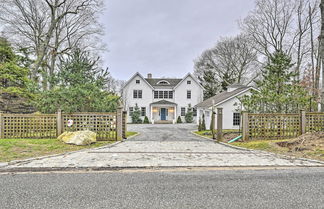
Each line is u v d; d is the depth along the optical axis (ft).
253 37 73.72
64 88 29.01
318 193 9.82
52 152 18.95
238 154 18.84
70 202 8.80
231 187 10.62
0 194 9.60
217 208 8.28
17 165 14.51
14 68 39.81
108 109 32.53
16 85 43.19
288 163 15.43
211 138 33.53
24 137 25.66
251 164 15.24
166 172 13.30
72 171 13.39
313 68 57.72
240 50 94.17
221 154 18.86
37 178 11.94
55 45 61.21
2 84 41.57
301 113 26.17
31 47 57.57
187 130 54.19
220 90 104.06
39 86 31.14
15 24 53.21
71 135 23.39
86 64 33.32
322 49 27.45
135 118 85.56
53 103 29.35
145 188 10.45
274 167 14.47
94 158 16.87
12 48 44.73
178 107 90.27
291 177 12.19
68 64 32.53
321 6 27.40
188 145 24.56
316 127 26.32
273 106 31.55
